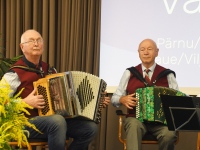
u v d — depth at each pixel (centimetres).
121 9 439
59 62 453
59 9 452
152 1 434
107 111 437
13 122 154
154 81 358
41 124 297
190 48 426
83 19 443
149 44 363
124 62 439
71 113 305
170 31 430
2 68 394
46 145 333
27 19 455
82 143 322
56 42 454
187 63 425
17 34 457
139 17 436
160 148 332
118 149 435
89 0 440
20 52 459
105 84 320
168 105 285
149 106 329
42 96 298
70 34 445
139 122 334
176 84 364
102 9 443
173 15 430
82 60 442
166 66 429
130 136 326
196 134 427
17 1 457
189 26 427
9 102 156
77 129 320
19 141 156
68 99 305
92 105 316
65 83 304
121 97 348
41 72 324
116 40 440
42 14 454
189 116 281
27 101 294
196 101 281
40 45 326
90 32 438
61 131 297
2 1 462
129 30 438
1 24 463
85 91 315
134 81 362
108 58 441
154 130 338
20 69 319
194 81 424
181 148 429
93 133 321
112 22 441
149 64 365
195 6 427
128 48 438
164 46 430
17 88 316
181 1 429
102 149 436
